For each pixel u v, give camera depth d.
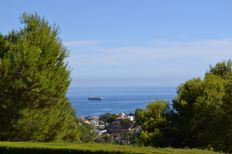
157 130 37.56
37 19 27.36
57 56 27.27
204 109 34.06
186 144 36.09
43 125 26.45
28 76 25.06
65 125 28.44
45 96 26.09
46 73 26.12
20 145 18.95
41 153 18.44
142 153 16.09
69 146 18.45
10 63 24.94
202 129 34.81
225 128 32.22
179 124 36.53
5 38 26.72
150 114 40.25
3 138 25.52
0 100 25.27
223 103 32.25
